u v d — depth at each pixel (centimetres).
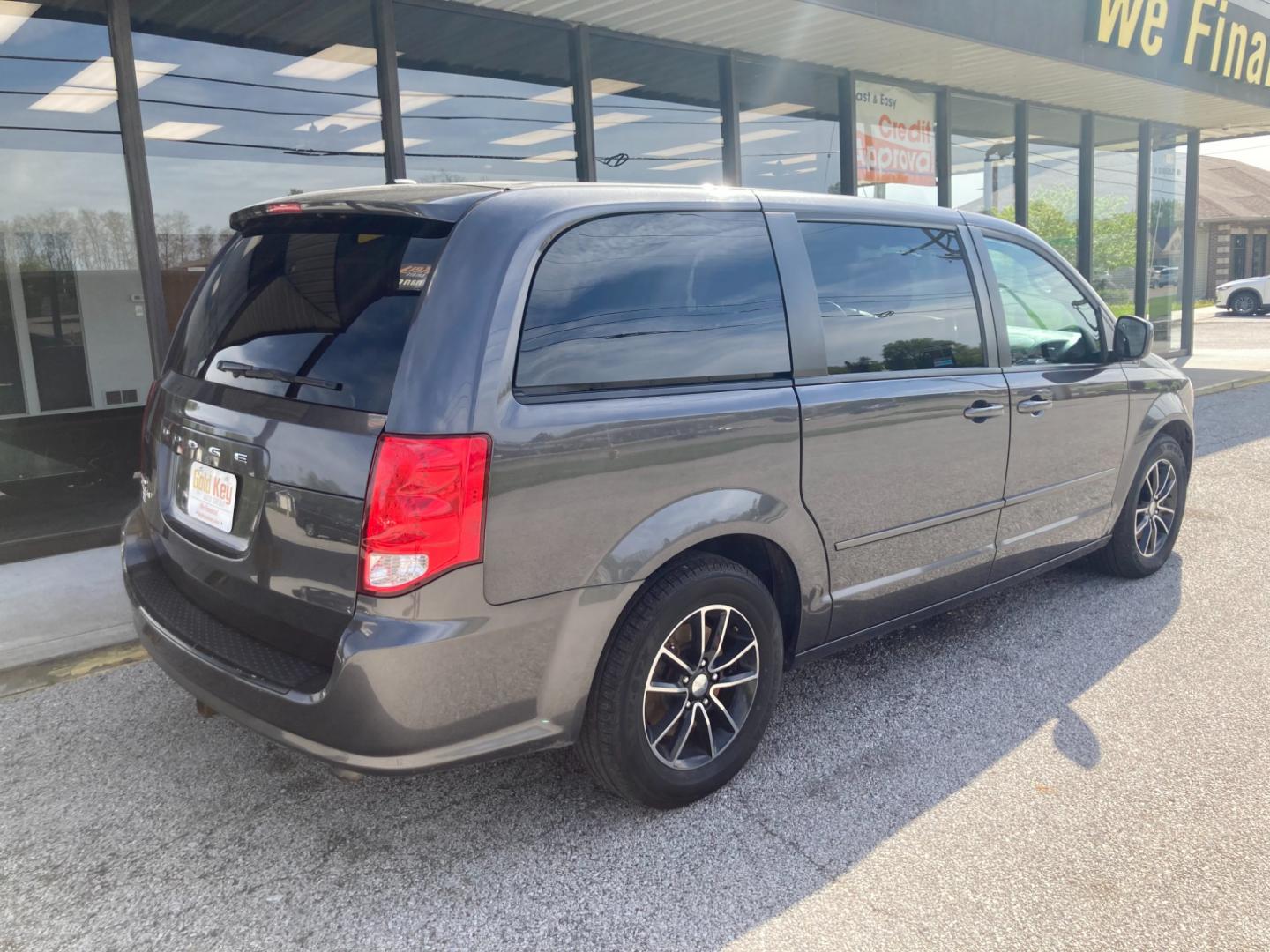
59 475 600
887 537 317
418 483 207
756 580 277
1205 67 1080
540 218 236
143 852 252
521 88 691
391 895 235
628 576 240
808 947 216
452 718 219
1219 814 268
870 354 309
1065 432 387
